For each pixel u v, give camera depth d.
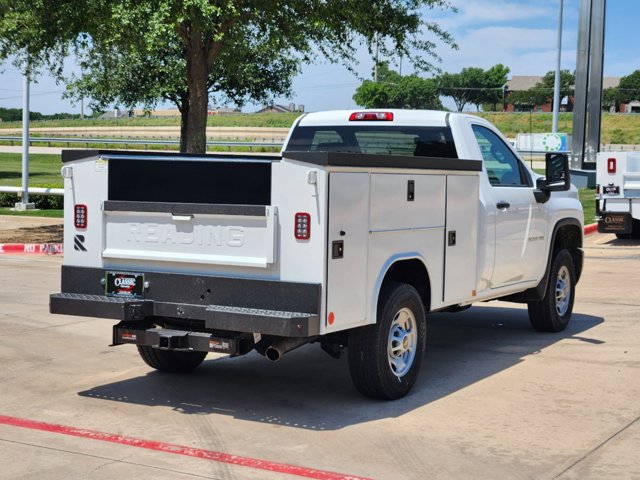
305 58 16.41
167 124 101.81
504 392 6.99
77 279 6.68
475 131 8.24
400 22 15.64
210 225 6.14
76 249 6.68
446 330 9.69
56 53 15.48
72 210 6.68
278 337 6.02
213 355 8.42
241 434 5.89
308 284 5.79
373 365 6.43
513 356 8.33
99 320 10.05
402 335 6.74
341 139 8.52
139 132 88.81
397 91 67.94
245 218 5.98
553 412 6.42
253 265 5.96
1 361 8.05
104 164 6.56
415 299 6.76
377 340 6.40
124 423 6.14
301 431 5.96
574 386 7.17
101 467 5.23
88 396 6.86
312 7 14.64
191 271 6.25
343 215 5.88
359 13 14.82
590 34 31.27
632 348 8.62
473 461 5.36
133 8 12.66
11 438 5.79
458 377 7.50
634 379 7.39
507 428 6.04
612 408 6.53
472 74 102.81
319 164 5.72
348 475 5.11
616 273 13.94
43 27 14.07
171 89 21.03
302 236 5.80
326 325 5.81
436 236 6.98
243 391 7.04
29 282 12.72
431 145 8.06
